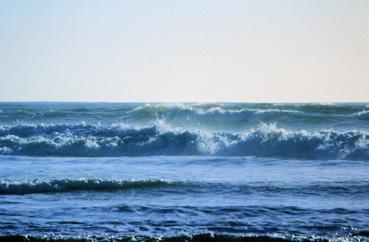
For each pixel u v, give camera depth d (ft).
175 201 177.68
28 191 192.24
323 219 155.12
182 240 136.26
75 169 239.91
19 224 149.48
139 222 152.25
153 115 441.27
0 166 249.75
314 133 308.19
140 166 250.98
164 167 247.70
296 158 292.61
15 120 478.18
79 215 159.33
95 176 220.23
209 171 235.20
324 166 250.78
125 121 453.99
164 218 156.56
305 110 482.28
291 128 411.54
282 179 213.05
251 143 307.99
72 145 320.09
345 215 159.33
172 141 321.11
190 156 301.84
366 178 214.48
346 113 467.11
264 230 145.28
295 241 135.44
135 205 171.22
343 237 139.23
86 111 490.90
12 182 193.67
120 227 147.33
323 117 419.95
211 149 311.88
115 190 194.49
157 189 195.21
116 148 319.27
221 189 194.70
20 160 276.62
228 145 311.27
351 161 270.46
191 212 162.81
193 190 193.67
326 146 295.69
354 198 181.16
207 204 172.55
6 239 136.77
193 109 430.61
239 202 175.22
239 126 417.69
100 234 141.08
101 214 160.76
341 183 203.51
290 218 156.25
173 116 434.71
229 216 158.20
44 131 361.71
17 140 324.60
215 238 137.59
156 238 137.18
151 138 323.78
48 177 216.54
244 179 213.05
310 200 178.29
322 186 198.70
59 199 181.06
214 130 420.36
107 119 463.01
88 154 316.19
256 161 267.80
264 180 210.79
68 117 474.08
